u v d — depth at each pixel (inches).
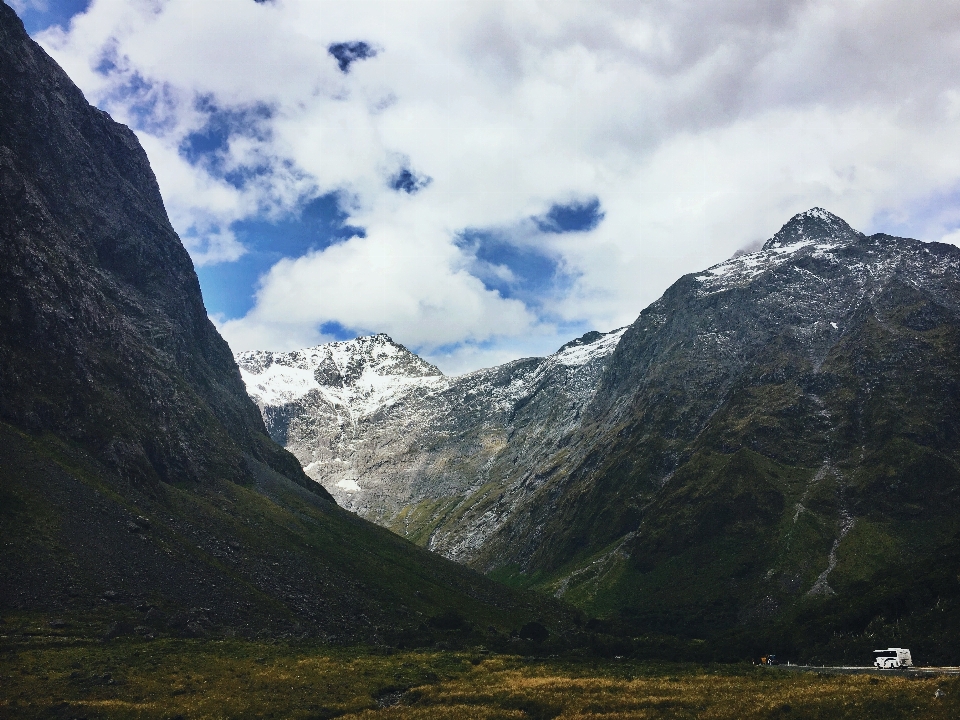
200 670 3582.7
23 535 4574.3
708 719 2847.0
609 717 3002.0
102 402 6860.2
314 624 5378.9
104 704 3029.0
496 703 3351.4
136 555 5009.8
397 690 3754.9
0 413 5816.9
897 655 3627.0
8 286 6668.3
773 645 5236.2
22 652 3452.3
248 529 7003.0
